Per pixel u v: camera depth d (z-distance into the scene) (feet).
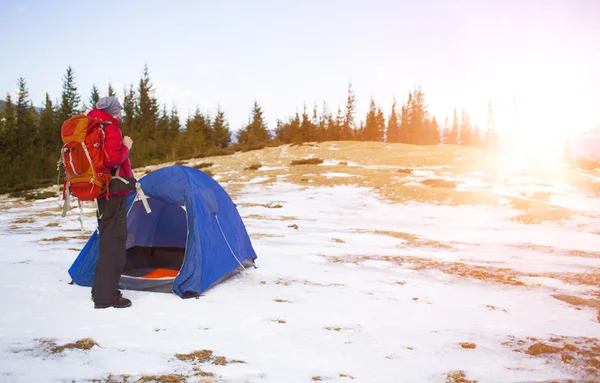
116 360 10.99
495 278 23.58
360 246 32.94
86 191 14.52
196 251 18.08
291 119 261.65
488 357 12.47
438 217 53.21
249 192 72.84
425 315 16.40
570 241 40.11
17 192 87.76
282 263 25.27
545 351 13.04
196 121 252.42
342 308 16.79
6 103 205.16
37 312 14.61
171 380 10.01
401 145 139.33
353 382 10.44
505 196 64.49
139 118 237.86
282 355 11.97
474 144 367.25
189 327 13.85
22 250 27.02
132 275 19.88
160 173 19.83
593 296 20.42
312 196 68.03
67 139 14.58
